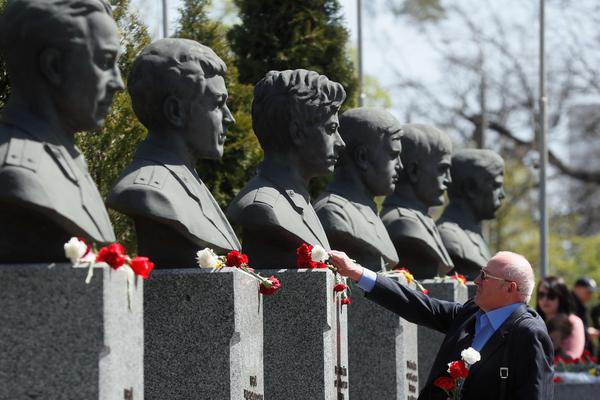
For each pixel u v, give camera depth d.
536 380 8.66
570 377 15.12
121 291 7.72
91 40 7.99
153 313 9.33
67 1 7.97
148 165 9.27
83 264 7.53
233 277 9.22
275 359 10.73
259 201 10.66
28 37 7.89
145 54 9.52
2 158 7.63
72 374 7.48
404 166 14.36
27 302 7.52
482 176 16.33
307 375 10.68
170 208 9.07
